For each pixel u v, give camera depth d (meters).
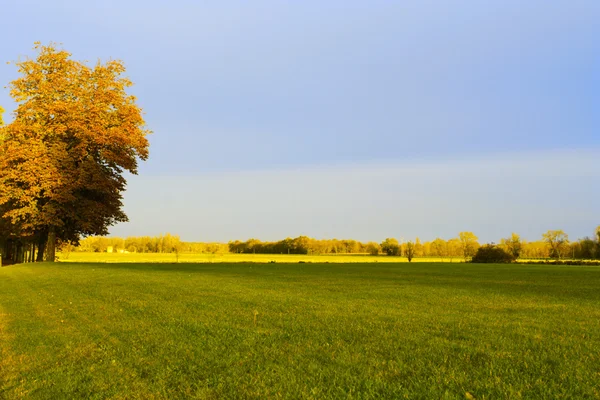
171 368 7.07
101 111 35.88
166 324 10.29
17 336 9.97
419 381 6.10
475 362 7.02
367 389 5.88
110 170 37.91
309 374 6.55
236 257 117.75
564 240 138.00
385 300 14.86
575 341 8.51
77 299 15.14
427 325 10.03
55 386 6.55
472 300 15.34
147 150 38.69
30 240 42.47
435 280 25.61
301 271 33.94
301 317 10.98
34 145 33.34
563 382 6.05
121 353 8.07
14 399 6.13
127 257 99.69
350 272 33.66
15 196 32.91
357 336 8.80
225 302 13.69
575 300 15.90
